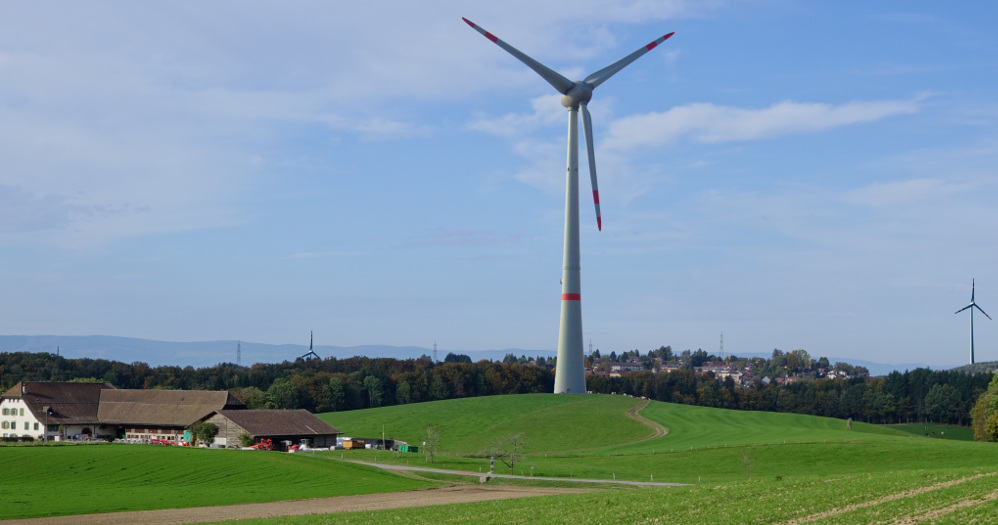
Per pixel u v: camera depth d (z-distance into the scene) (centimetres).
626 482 8931
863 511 4341
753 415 19075
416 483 8425
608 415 18438
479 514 5359
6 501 6384
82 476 8038
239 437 12800
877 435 13700
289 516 5759
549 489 8175
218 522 5459
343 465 9481
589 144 18450
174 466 8569
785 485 5709
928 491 4831
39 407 14325
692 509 4856
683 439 14900
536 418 18262
